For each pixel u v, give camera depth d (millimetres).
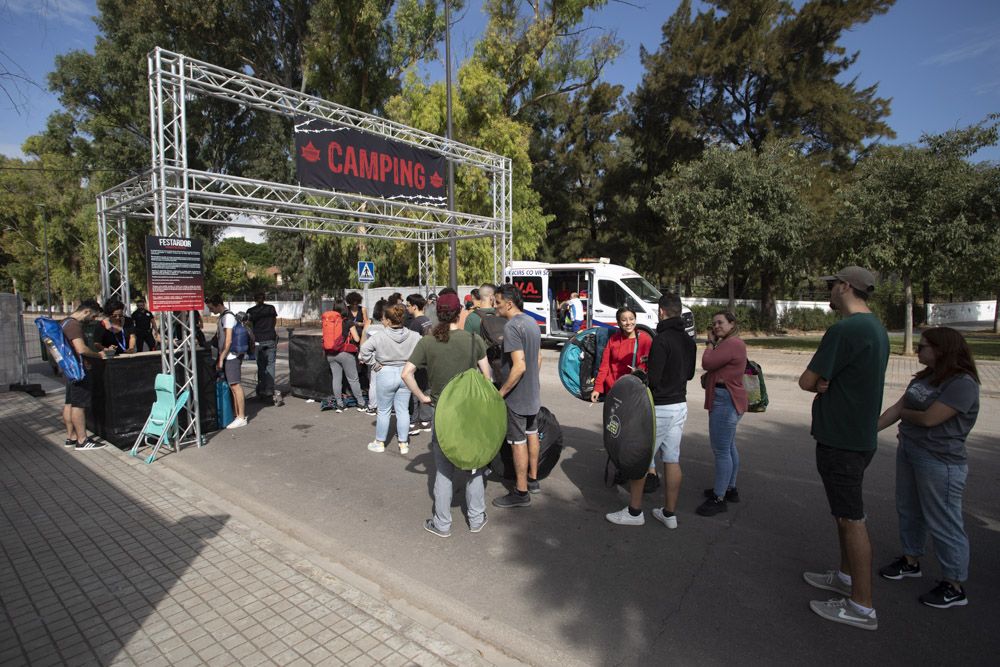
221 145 29328
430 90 19516
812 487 5207
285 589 3457
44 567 3725
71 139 29344
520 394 4641
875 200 13734
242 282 39781
